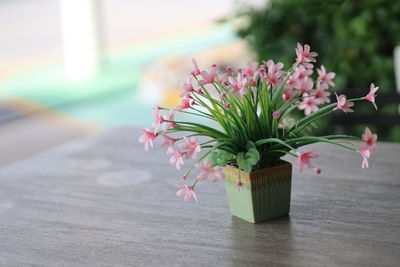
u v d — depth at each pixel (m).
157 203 1.29
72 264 1.10
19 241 1.17
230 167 1.19
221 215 1.23
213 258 1.09
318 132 2.30
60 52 6.19
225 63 4.33
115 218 1.24
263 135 1.17
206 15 6.62
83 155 1.57
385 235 1.13
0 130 4.27
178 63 4.76
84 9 5.48
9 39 6.18
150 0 6.55
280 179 1.18
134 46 6.39
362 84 2.37
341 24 2.29
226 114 1.16
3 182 1.43
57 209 1.29
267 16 2.38
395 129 2.28
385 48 2.35
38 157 1.57
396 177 1.34
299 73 1.18
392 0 2.24
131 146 1.62
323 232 1.15
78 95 5.12
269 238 1.14
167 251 1.12
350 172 1.38
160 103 4.60
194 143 1.13
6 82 5.41
